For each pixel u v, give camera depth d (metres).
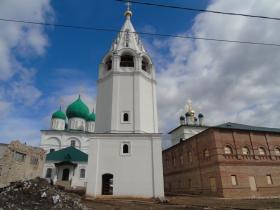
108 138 33.34
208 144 41.47
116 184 31.19
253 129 43.62
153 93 37.84
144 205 25.31
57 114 75.25
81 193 36.66
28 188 19.89
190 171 46.41
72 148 60.75
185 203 27.73
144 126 34.69
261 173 40.16
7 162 41.72
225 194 36.47
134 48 39.31
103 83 37.66
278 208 23.03
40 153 51.50
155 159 32.25
